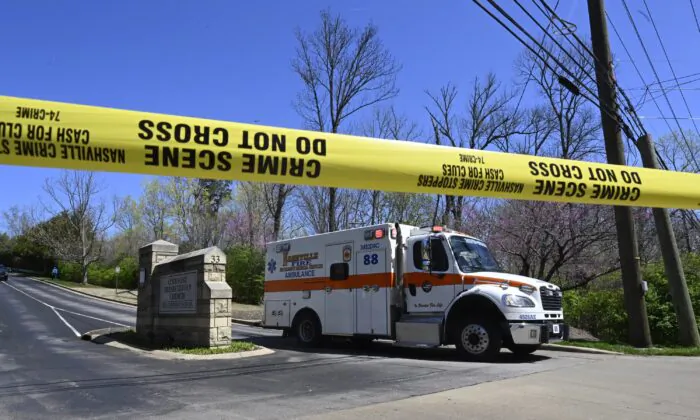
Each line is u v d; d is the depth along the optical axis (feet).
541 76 98.12
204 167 17.72
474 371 30.25
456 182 22.53
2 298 122.42
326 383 27.17
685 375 28.66
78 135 16.16
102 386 26.68
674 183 28.09
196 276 43.09
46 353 41.63
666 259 43.47
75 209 185.78
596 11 44.34
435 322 37.06
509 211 60.08
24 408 21.94
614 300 48.57
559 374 28.86
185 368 32.78
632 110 42.24
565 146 98.53
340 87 110.52
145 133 16.93
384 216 103.09
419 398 22.80
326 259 45.06
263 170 18.60
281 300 48.75
